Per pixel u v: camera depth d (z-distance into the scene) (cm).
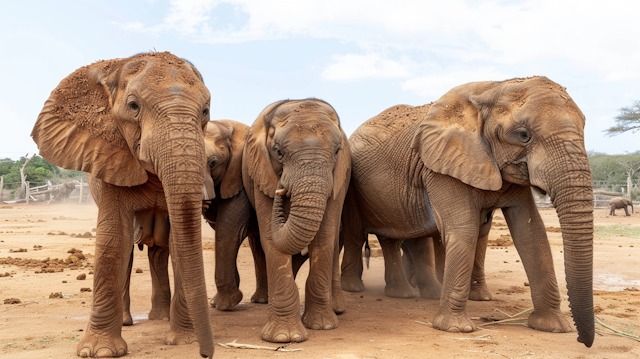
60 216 2750
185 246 404
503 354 492
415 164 702
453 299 595
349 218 852
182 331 527
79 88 473
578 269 516
